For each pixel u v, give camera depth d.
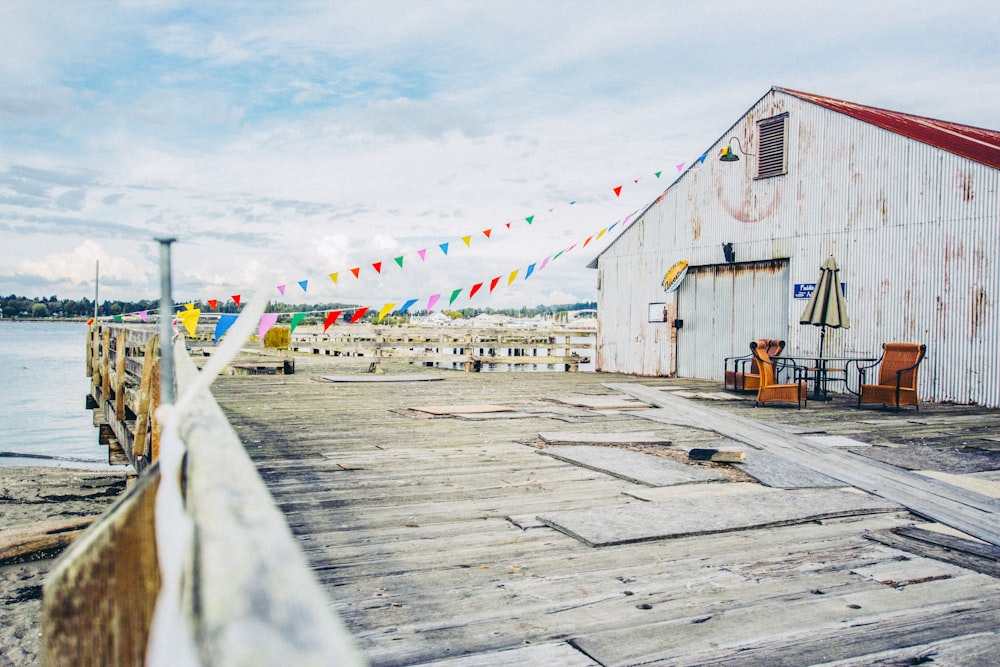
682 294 17.05
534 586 3.26
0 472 11.07
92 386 16.52
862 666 2.53
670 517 4.34
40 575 4.68
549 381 15.05
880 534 4.16
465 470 5.82
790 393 10.82
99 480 10.41
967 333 11.48
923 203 12.16
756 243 15.16
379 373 17.55
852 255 13.27
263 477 5.51
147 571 1.07
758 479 5.47
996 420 9.44
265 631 0.45
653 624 2.86
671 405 10.44
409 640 2.69
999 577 3.47
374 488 5.16
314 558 3.61
